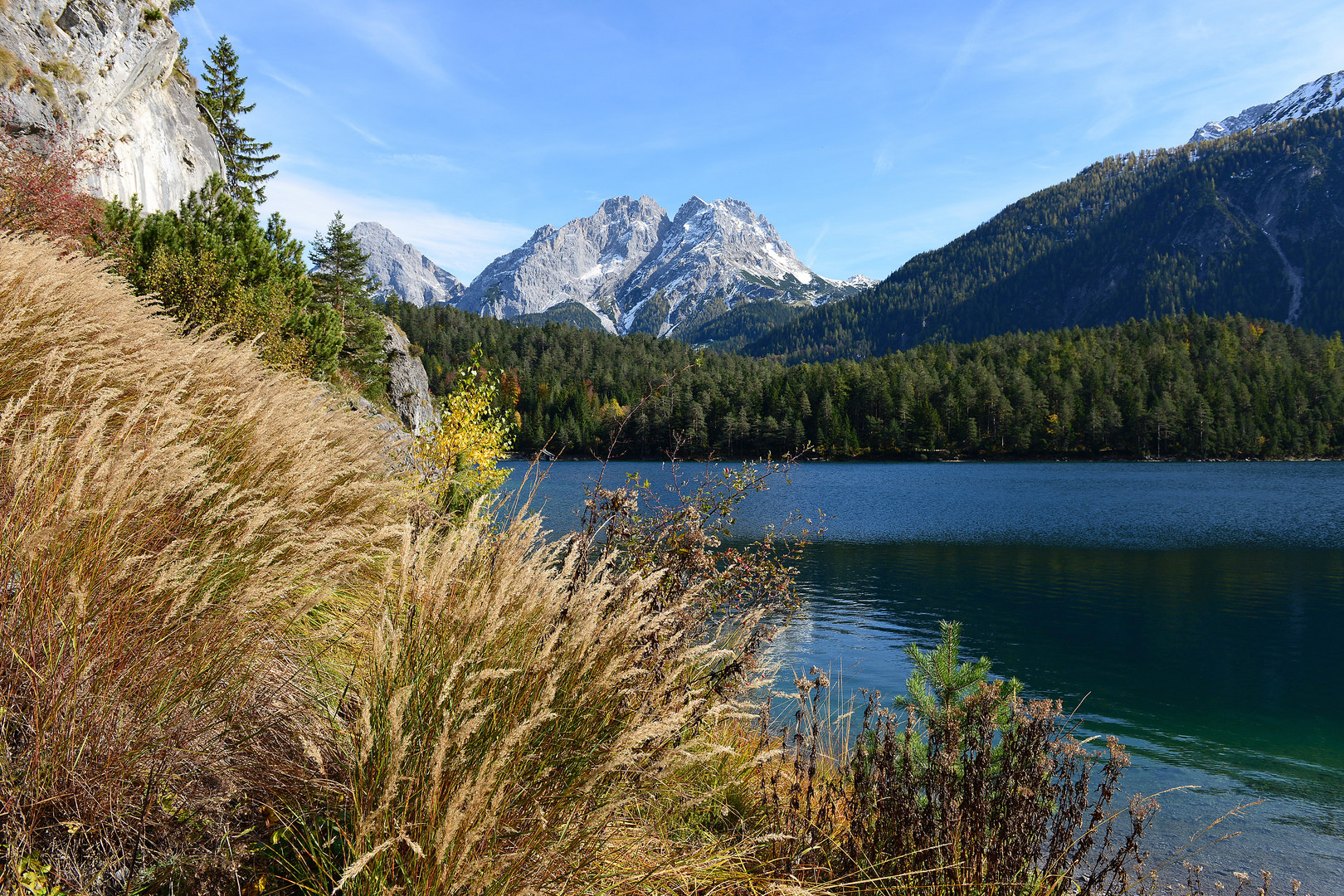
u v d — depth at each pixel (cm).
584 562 292
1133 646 1747
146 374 333
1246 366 13850
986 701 322
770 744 359
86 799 186
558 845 204
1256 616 2088
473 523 227
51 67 1902
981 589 2441
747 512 4488
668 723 215
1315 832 866
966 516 4603
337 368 1856
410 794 185
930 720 355
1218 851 803
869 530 3947
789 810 314
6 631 189
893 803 309
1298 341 15200
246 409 336
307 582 262
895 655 1546
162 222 1658
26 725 188
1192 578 2666
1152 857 776
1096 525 4203
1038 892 298
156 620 212
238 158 5247
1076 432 12006
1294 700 1377
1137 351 14788
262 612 229
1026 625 1945
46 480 221
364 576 319
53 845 182
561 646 227
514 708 206
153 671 204
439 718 199
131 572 210
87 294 409
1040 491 6500
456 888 173
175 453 247
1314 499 5678
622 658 224
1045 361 15025
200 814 205
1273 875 748
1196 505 5256
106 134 2238
